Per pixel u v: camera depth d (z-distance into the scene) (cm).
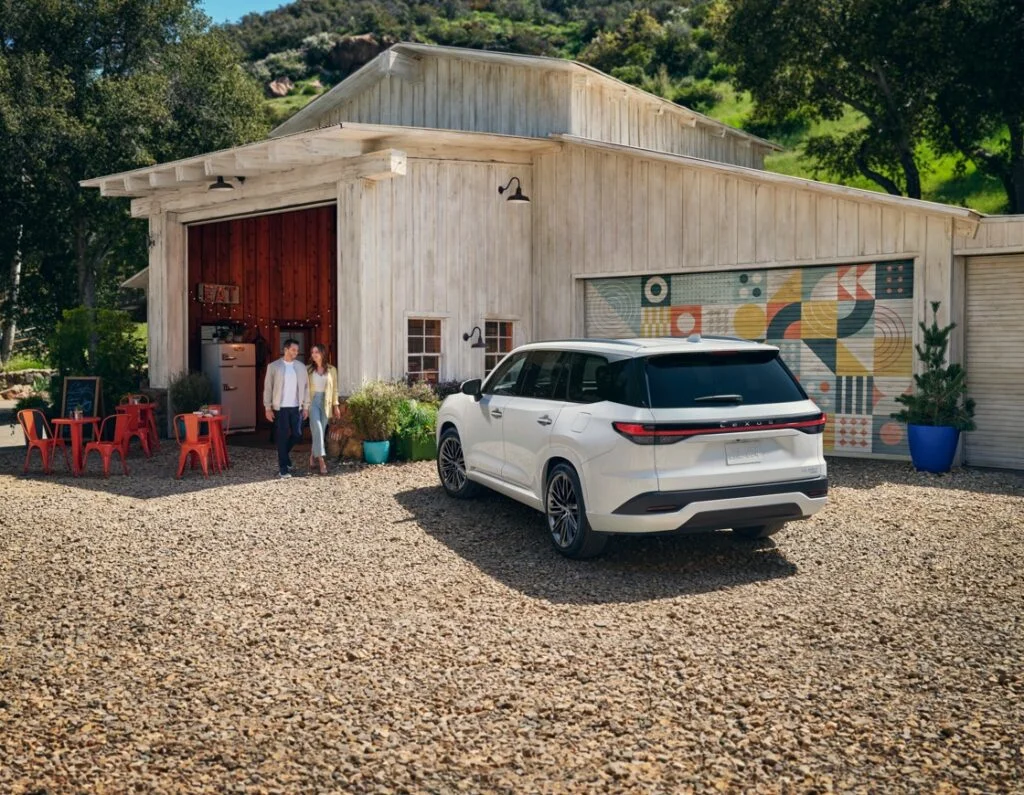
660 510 630
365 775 362
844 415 1240
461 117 1658
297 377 1119
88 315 1645
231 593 613
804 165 3272
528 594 612
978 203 2692
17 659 492
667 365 657
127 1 2508
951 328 1104
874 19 2100
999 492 973
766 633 530
